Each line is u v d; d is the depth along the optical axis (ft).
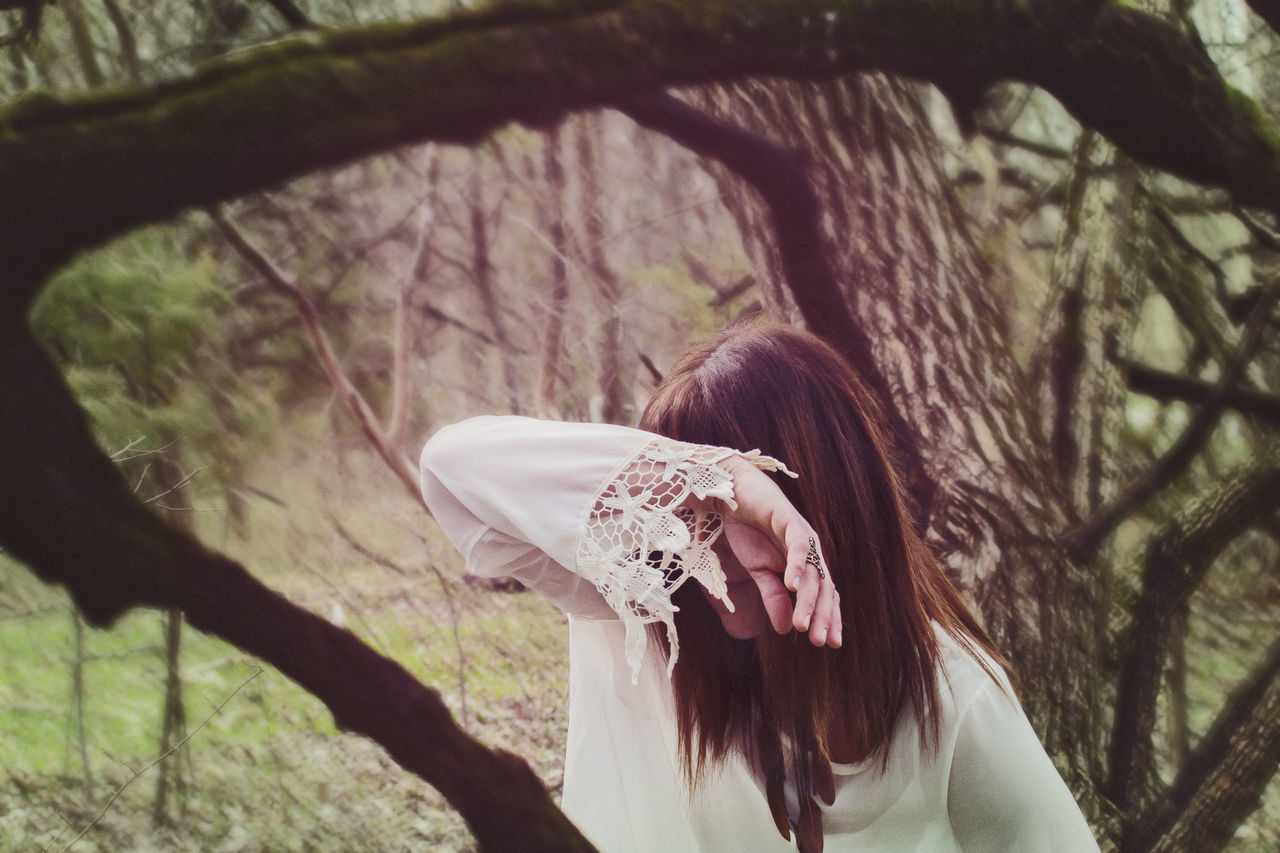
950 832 2.99
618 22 5.55
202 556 4.57
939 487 6.94
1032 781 2.89
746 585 2.82
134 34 10.70
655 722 3.27
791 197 7.23
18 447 4.24
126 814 9.33
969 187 12.43
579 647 3.40
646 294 15.34
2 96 10.35
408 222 15.17
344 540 13.96
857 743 2.89
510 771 4.84
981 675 2.96
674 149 14.90
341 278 15.21
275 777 9.89
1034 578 6.84
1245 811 7.72
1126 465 12.17
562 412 15.26
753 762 3.01
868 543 2.78
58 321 9.44
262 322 14.79
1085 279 8.70
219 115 4.73
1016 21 6.37
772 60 5.96
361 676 4.70
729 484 2.50
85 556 4.35
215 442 11.88
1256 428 10.94
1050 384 8.45
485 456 2.89
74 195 4.48
